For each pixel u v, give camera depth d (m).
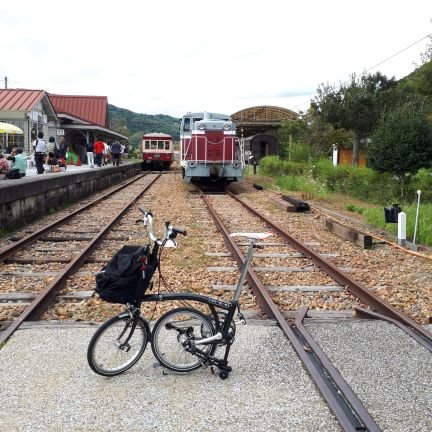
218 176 22.17
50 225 11.96
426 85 20.50
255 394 4.12
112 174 27.53
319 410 3.86
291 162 30.20
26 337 5.23
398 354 4.90
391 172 17.92
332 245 10.52
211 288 7.30
